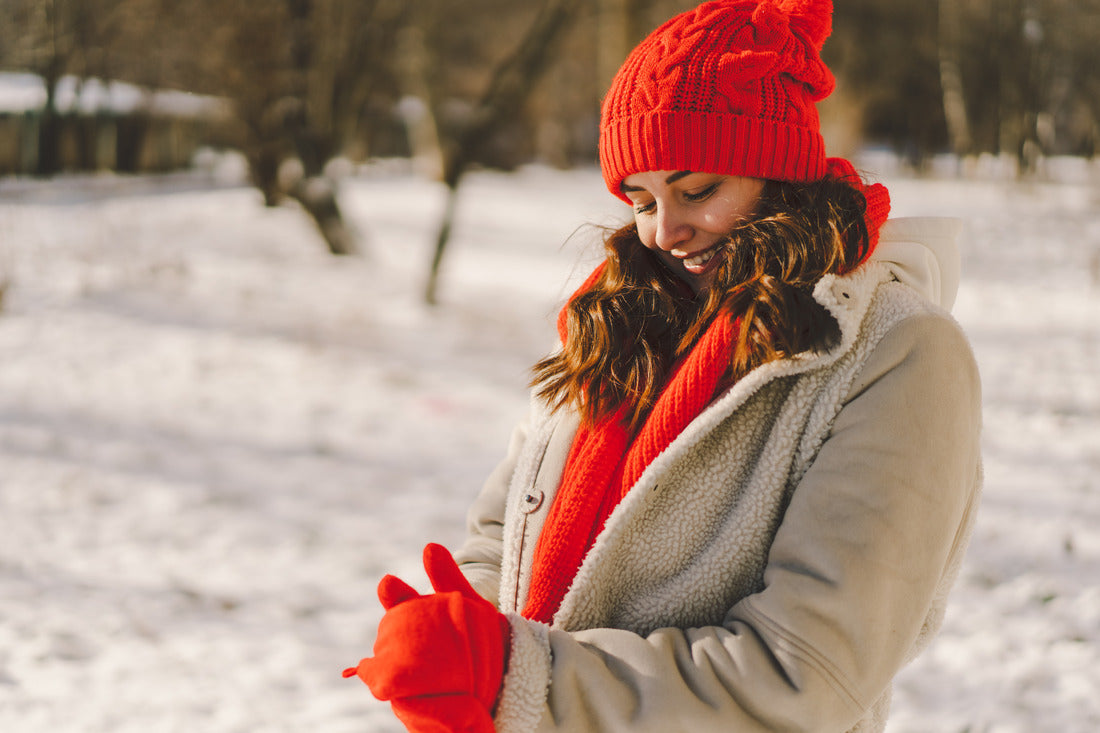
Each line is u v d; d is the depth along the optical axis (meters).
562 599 1.10
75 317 8.98
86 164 24.42
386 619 0.93
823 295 1.02
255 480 5.38
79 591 3.99
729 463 1.08
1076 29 21.83
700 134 1.06
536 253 14.81
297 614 3.84
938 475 0.98
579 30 25.36
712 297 1.10
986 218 16.48
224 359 7.82
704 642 0.97
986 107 24.89
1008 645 3.34
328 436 6.18
